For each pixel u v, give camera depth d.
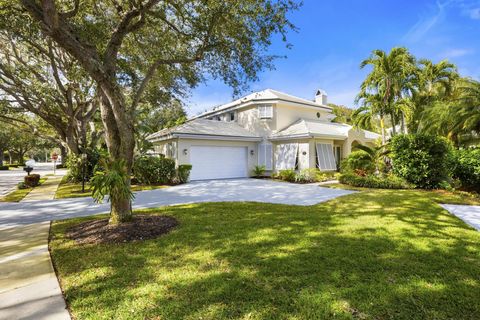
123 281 3.79
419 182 12.91
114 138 6.51
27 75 16.27
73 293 3.51
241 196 11.58
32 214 8.77
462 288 3.46
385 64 17.86
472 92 17.17
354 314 2.96
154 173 16.00
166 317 2.94
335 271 3.96
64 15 5.88
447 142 13.92
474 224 6.58
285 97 22.14
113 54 6.46
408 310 3.03
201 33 7.54
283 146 19.83
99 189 5.94
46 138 20.66
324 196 11.27
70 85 15.66
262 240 5.38
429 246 4.94
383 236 5.53
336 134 20.05
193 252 4.82
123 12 7.23
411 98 19.98
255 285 3.59
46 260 4.69
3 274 4.14
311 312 2.99
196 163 17.95
